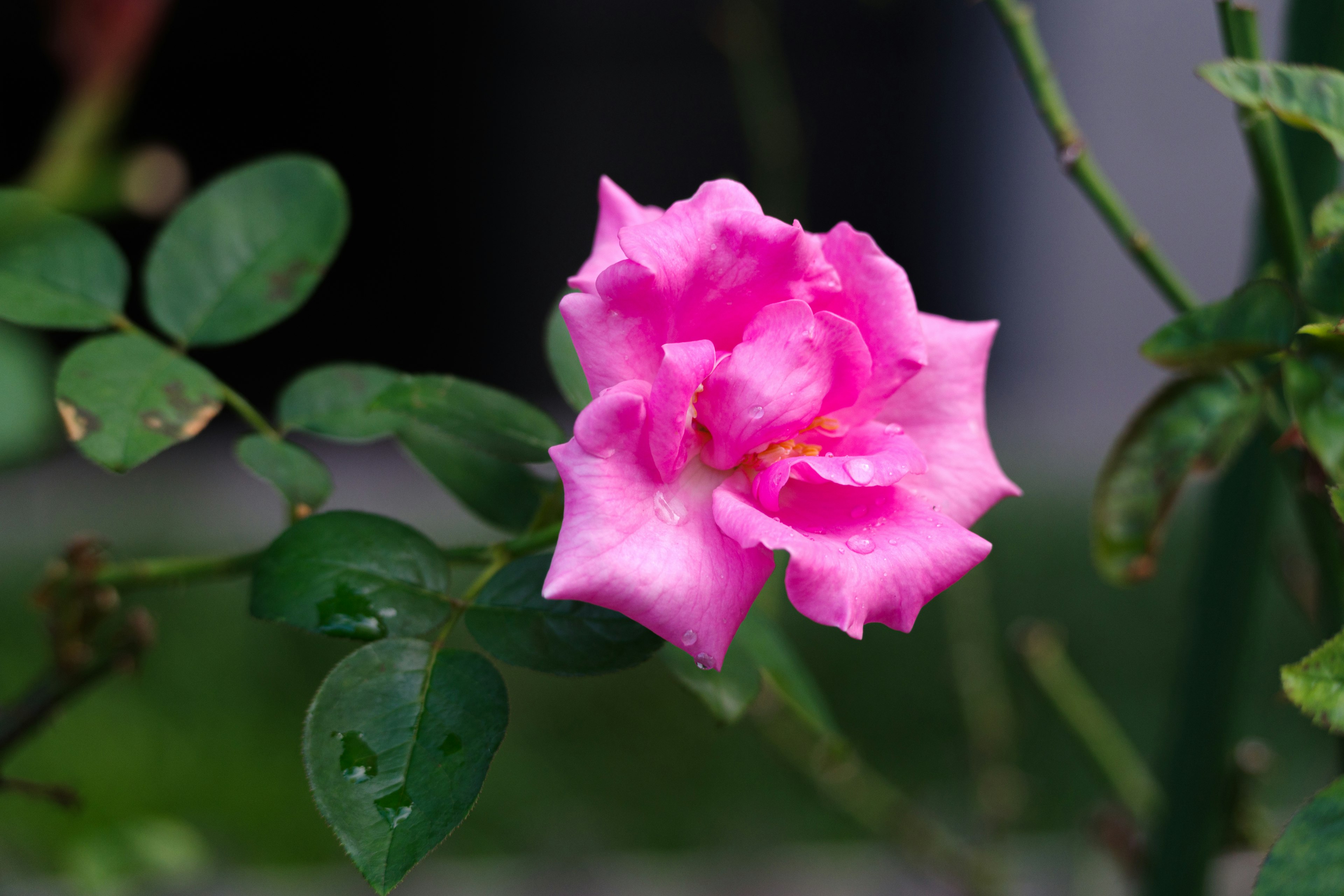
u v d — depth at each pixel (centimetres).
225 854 199
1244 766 96
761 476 83
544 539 86
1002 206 451
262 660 255
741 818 210
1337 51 89
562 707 244
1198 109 423
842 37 453
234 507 344
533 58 460
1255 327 86
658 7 456
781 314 83
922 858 117
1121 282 445
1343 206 84
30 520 314
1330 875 79
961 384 86
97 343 87
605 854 202
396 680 82
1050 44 423
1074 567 275
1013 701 207
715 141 466
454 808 81
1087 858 159
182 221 90
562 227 473
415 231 467
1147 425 89
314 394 89
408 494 369
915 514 84
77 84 103
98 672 90
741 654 88
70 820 199
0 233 89
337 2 444
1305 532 89
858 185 460
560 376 88
